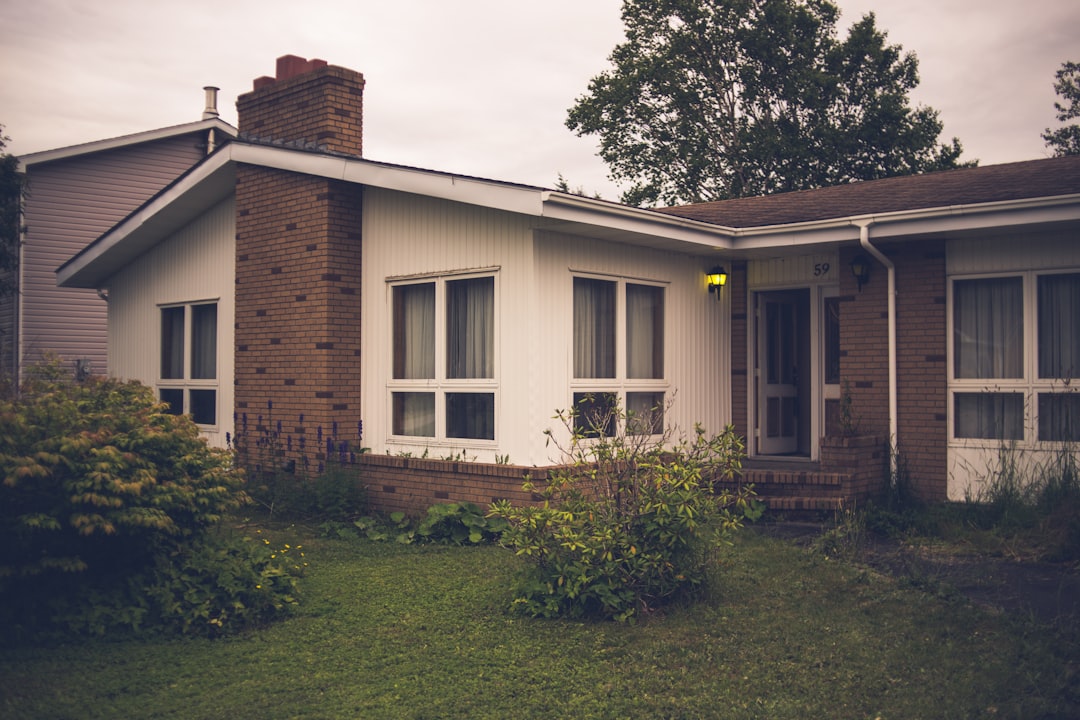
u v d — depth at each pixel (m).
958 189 10.84
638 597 6.41
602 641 5.84
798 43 27.97
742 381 12.18
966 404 10.09
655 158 29.86
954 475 10.06
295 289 11.20
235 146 11.69
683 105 29.14
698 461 7.15
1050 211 8.76
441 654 5.64
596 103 29.64
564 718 4.66
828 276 11.58
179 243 13.50
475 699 4.91
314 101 11.68
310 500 10.26
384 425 10.77
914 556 7.97
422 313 10.52
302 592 7.07
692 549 6.63
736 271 12.25
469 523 9.15
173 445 6.66
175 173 21.58
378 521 10.00
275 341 11.47
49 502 5.93
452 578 7.54
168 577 6.39
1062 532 8.03
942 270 10.16
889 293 10.43
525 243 9.38
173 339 13.72
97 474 5.83
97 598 6.12
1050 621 6.05
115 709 4.76
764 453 12.34
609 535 6.36
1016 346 9.81
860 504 9.91
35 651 5.62
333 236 10.84
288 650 5.73
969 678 5.05
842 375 10.86
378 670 5.37
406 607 6.66
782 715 4.64
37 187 19.53
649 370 10.98
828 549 8.26
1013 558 7.98
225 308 12.62
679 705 4.80
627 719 4.64
